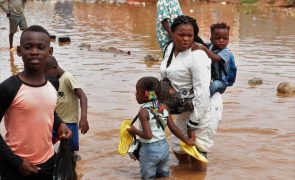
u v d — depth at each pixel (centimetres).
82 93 631
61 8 3388
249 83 1120
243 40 1836
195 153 620
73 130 652
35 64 427
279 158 671
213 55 643
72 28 2211
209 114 630
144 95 602
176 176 617
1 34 2009
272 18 2627
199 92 614
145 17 2739
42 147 443
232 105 928
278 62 1390
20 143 435
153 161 594
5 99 422
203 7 3322
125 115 861
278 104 939
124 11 3139
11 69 1256
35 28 432
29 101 426
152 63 1355
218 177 612
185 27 621
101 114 862
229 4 3597
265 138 750
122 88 1054
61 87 638
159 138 600
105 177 610
